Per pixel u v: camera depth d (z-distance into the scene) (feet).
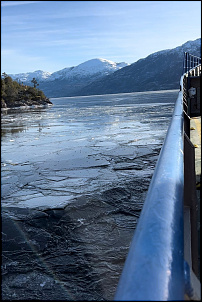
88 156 41.55
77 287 13.69
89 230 18.79
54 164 38.17
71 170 34.50
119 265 15.15
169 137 4.51
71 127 82.43
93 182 29.01
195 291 1.80
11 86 311.06
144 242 1.74
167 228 1.91
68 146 51.29
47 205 23.22
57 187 28.25
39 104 317.42
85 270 14.84
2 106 261.85
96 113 134.10
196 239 5.30
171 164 3.23
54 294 13.09
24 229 19.12
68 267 15.05
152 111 119.03
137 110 131.85
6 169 36.91
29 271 14.84
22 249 16.72
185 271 1.78
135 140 52.08
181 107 8.30
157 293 1.35
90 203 23.16
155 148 43.96
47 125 93.09
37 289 13.48
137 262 1.57
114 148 45.98
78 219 20.43
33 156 44.47
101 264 15.29
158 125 71.61
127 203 23.00
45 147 52.06
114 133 63.16
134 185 27.17
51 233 18.45
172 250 1.72
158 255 1.63
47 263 15.52
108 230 18.71
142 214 2.20
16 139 64.85
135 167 33.83
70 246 16.97
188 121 14.32
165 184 2.62
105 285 13.78
